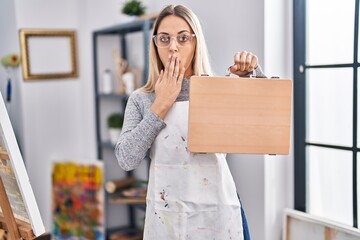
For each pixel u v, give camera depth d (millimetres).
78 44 3414
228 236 1360
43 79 3303
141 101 1393
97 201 3125
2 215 1530
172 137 1329
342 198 1896
